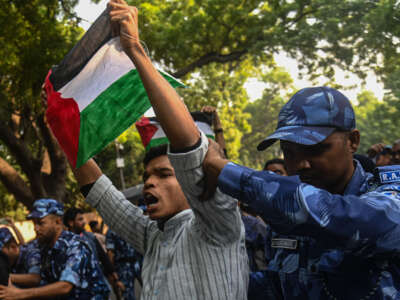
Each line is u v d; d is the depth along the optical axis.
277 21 14.83
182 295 1.53
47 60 11.56
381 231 1.00
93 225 11.45
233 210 1.39
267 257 1.68
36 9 12.00
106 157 25.06
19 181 12.50
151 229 1.84
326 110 1.24
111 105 1.41
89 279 3.27
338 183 1.30
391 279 1.19
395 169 1.24
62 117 1.46
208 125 3.43
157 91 1.16
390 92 12.73
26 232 27.19
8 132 12.40
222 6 14.33
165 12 15.16
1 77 12.12
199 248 1.54
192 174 1.20
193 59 16.02
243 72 21.22
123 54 1.41
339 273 1.25
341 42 12.87
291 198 1.00
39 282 3.46
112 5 1.24
